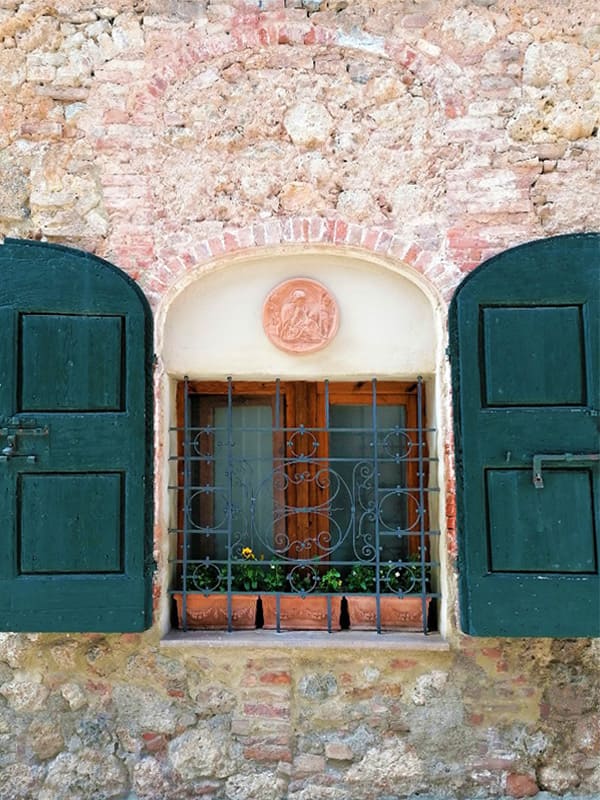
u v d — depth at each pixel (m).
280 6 3.65
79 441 3.33
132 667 3.54
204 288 3.72
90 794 3.49
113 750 3.51
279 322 3.66
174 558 3.73
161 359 3.58
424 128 3.62
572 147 3.61
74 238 3.62
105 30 3.69
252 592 3.62
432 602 3.71
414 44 3.64
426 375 3.73
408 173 3.61
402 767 3.47
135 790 3.49
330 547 3.88
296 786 3.48
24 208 3.68
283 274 3.73
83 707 3.54
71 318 3.37
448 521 3.50
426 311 3.71
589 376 3.28
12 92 3.70
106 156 3.65
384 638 3.52
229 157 3.64
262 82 3.65
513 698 3.48
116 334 3.38
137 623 3.28
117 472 3.33
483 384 3.32
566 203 3.58
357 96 3.64
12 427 3.29
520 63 3.63
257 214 3.61
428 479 3.86
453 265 3.55
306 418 3.97
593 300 3.30
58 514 3.30
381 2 3.66
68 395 3.34
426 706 3.49
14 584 3.26
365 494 3.93
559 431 3.27
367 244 3.57
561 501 3.25
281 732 3.51
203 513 3.91
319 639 3.50
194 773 3.49
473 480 3.28
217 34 3.66
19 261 3.37
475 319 3.34
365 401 4.02
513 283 3.34
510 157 3.60
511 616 3.22
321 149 3.64
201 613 3.67
